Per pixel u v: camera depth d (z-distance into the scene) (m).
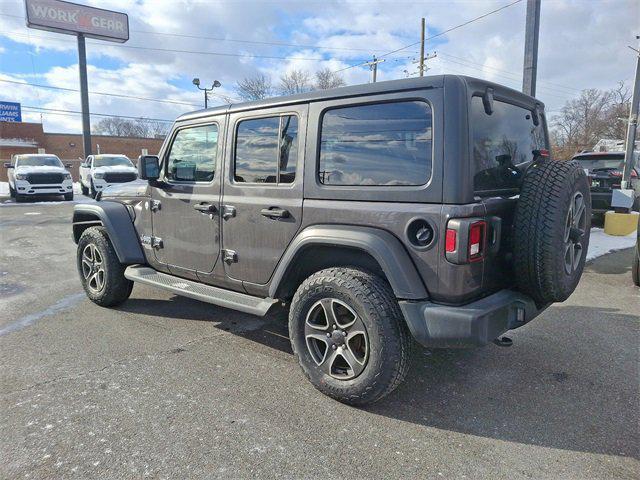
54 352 3.72
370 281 2.76
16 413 2.79
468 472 2.28
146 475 2.23
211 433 2.58
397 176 2.69
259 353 3.73
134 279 4.39
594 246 8.30
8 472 2.25
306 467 2.30
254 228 3.39
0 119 24.80
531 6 8.62
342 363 3.02
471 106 2.59
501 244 2.83
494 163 2.91
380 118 2.75
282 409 2.85
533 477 2.25
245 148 3.47
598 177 10.23
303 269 3.29
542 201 2.70
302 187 3.09
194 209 3.85
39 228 11.07
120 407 2.86
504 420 2.77
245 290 3.60
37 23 24.48
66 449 2.43
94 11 26.16
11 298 5.28
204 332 4.20
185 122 3.98
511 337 4.13
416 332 2.59
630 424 2.73
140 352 3.73
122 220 4.57
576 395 3.09
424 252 2.57
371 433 2.61
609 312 4.84
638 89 12.84
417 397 3.04
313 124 3.05
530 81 8.78
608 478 2.24
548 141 3.77
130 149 45.38
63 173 17.70
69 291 5.59
